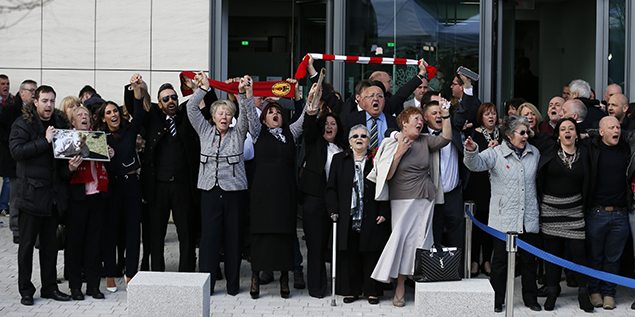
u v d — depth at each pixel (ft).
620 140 30.96
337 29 45.44
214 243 31.96
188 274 26.55
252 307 30.50
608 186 30.60
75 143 29.60
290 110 37.68
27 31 44.50
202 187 31.91
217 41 44.93
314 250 31.86
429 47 45.57
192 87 33.71
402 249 30.32
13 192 39.81
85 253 31.45
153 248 32.83
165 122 32.71
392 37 45.55
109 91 44.50
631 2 44.98
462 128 34.14
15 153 29.37
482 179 34.27
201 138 32.04
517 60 55.06
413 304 31.14
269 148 31.71
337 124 31.91
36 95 30.25
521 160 30.53
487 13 45.27
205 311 25.64
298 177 33.35
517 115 31.01
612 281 27.02
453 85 36.19
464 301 25.22
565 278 35.53
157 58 44.37
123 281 34.27
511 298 26.05
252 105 31.78
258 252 31.60
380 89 32.86
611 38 45.83
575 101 32.99
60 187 30.17
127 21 44.42
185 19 44.34
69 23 44.50
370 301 31.14
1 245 40.52
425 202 30.45
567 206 30.42
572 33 52.01
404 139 29.89
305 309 30.30
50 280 31.01
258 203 31.50
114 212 32.12
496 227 30.50
